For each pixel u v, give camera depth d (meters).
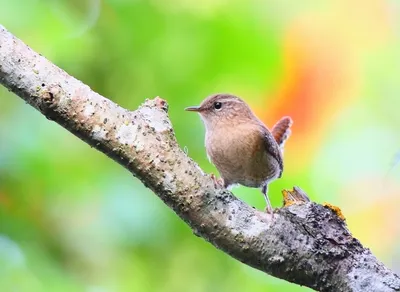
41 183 9.28
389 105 12.57
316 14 11.78
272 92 11.14
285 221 5.38
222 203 5.32
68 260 9.30
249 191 10.16
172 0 10.84
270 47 10.97
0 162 9.12
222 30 10.80
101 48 10.63
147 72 10.69
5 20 9.77
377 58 12.54
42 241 9.19
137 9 10.73
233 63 10.79
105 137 5.19
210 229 5.30
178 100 10.50
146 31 10.74
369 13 12.39
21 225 9.06
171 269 9.82
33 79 5.10
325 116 11.49
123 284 9.58
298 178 11.12
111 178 9.69
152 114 5.45
